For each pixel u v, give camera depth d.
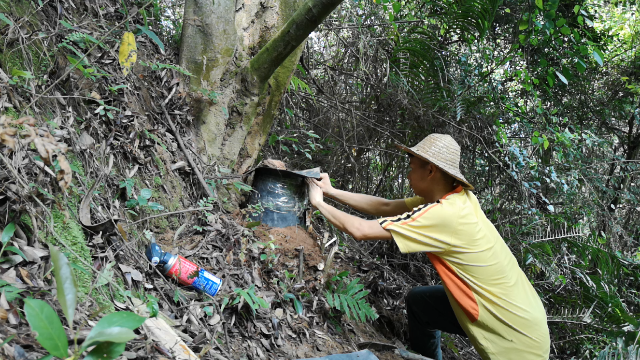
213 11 2.87
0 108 1.78
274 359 2.19
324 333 2.60
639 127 6.46
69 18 2.42
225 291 2.29
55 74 2.19
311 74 4.14
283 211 2.93
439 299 2.73
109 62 2.49
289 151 3.98
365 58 4.42
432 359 2.79
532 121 4.96
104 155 2.23
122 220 2.14
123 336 1.17
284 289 2.58
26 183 1.72
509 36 5.00
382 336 3.03
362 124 4.25
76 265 1.67
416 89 4.34
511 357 2.37
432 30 4.71
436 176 2.45
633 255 5.72
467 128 4.43
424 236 2.27
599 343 3.97
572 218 4.95
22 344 1.28
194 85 2.88
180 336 1.85
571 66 5.29
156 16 3.08
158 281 2.10
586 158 5.43
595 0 6.24
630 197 5.68
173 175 2.62
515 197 4.56
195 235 2.53
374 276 3.40
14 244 1.60
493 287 2.34
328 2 2.58
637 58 6.15
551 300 4.29
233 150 3.01
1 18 1.88
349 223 2.39
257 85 2.99
